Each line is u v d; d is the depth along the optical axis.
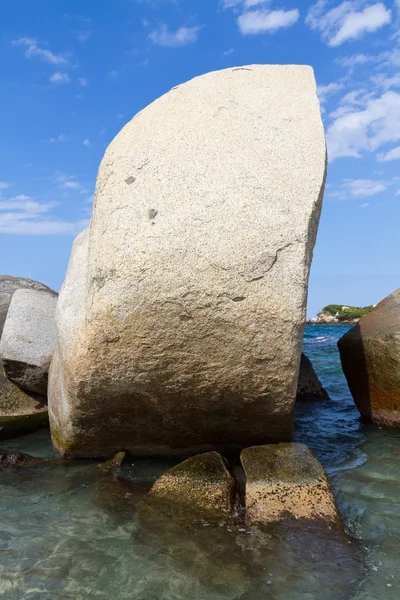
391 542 2.66
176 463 3.93
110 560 2.54
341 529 2.77
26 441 4.81
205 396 3.48
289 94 3.84
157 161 3.52
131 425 3.83
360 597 2.21
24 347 5.42
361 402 5.30
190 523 2.87
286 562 2.48
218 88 3.92
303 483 3.07
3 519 3.04
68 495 3.38
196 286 3.11
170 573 2.42
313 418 5.52
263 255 3.13
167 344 3.23
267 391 3.41
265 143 3.52
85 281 3.79
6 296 6.77
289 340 3.19
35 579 2.40
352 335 5.31
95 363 3.34
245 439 3.89
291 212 3.22
